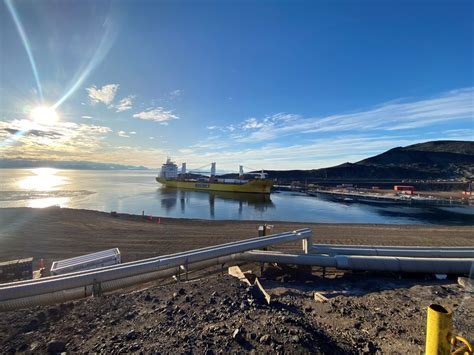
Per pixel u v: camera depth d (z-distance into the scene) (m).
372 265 9.70
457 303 6.76
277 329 4.69
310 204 54.03
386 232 19.22
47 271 10.87
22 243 15.27
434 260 9.63
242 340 4.38
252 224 22.53
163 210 40.81
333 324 5.58
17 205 40.69
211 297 6.11
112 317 5.18
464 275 9.52
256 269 10.48
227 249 9.90
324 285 8.65
